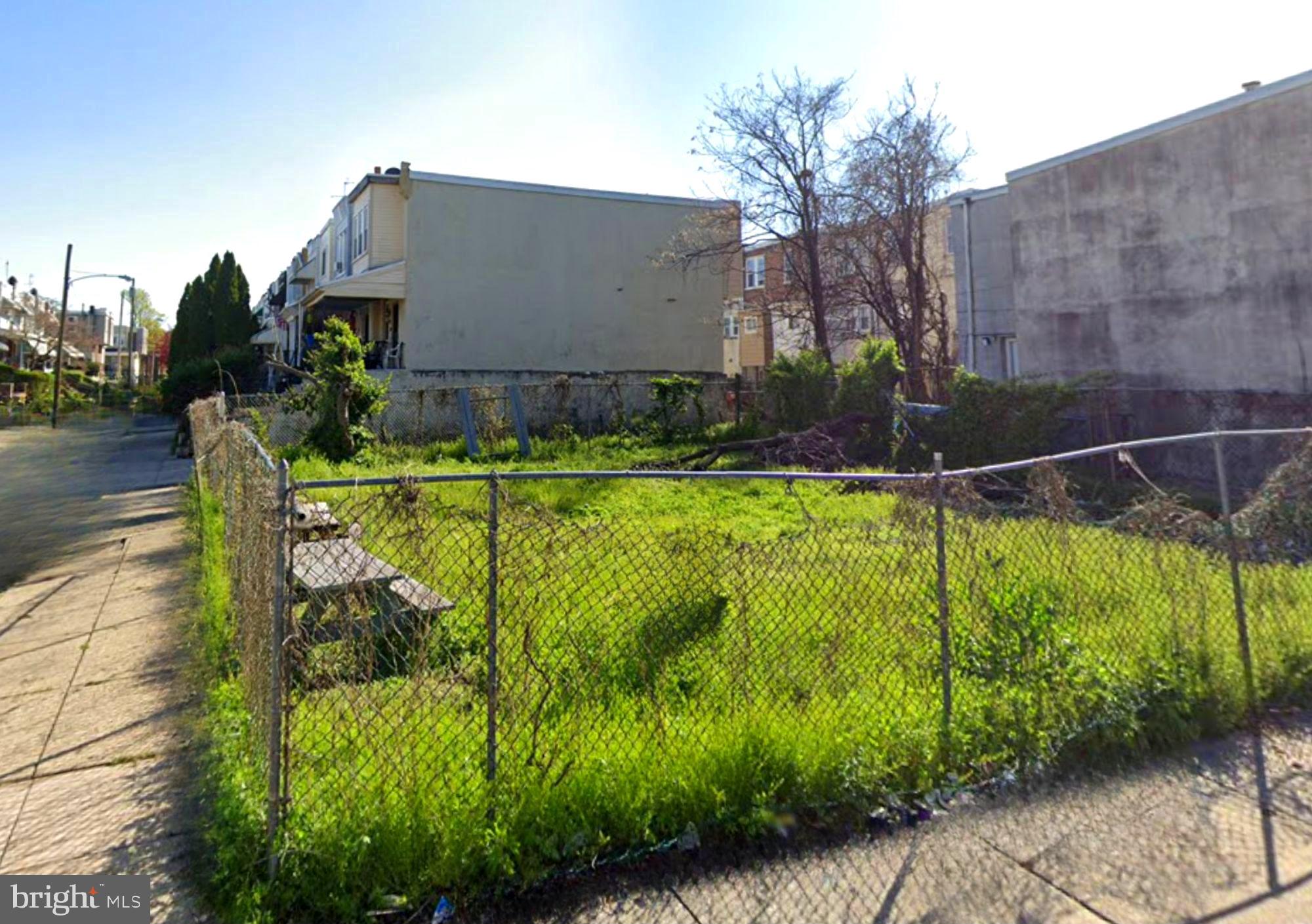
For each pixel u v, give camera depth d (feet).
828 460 43.98
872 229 57.72
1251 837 9.24
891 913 8.09
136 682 14.94
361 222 73.82
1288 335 38.55
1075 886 8.45
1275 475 16.69
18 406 114.01
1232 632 13.60
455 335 67.72
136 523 32.30
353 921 8.00
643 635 12.98
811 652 12.48
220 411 34.65
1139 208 45.32
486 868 8.54
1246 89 42.50
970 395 40.98
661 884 8.59
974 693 11.96
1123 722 11.35
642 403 70.54
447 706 10.82
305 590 11.94
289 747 8.97
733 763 10.06
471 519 11.75
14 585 23.56
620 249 74.13
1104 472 38.70
